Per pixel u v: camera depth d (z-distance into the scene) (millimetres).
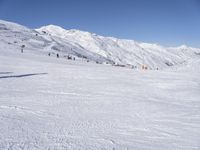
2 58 48719
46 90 18188
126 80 28266
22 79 23812
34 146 6598
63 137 7555
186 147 7512
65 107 12578
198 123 10844
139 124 10086
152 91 21312
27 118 9570
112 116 11289
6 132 7547
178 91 21734
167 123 10555
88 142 7305
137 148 7152
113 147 7066
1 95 14711
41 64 43469
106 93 18750
